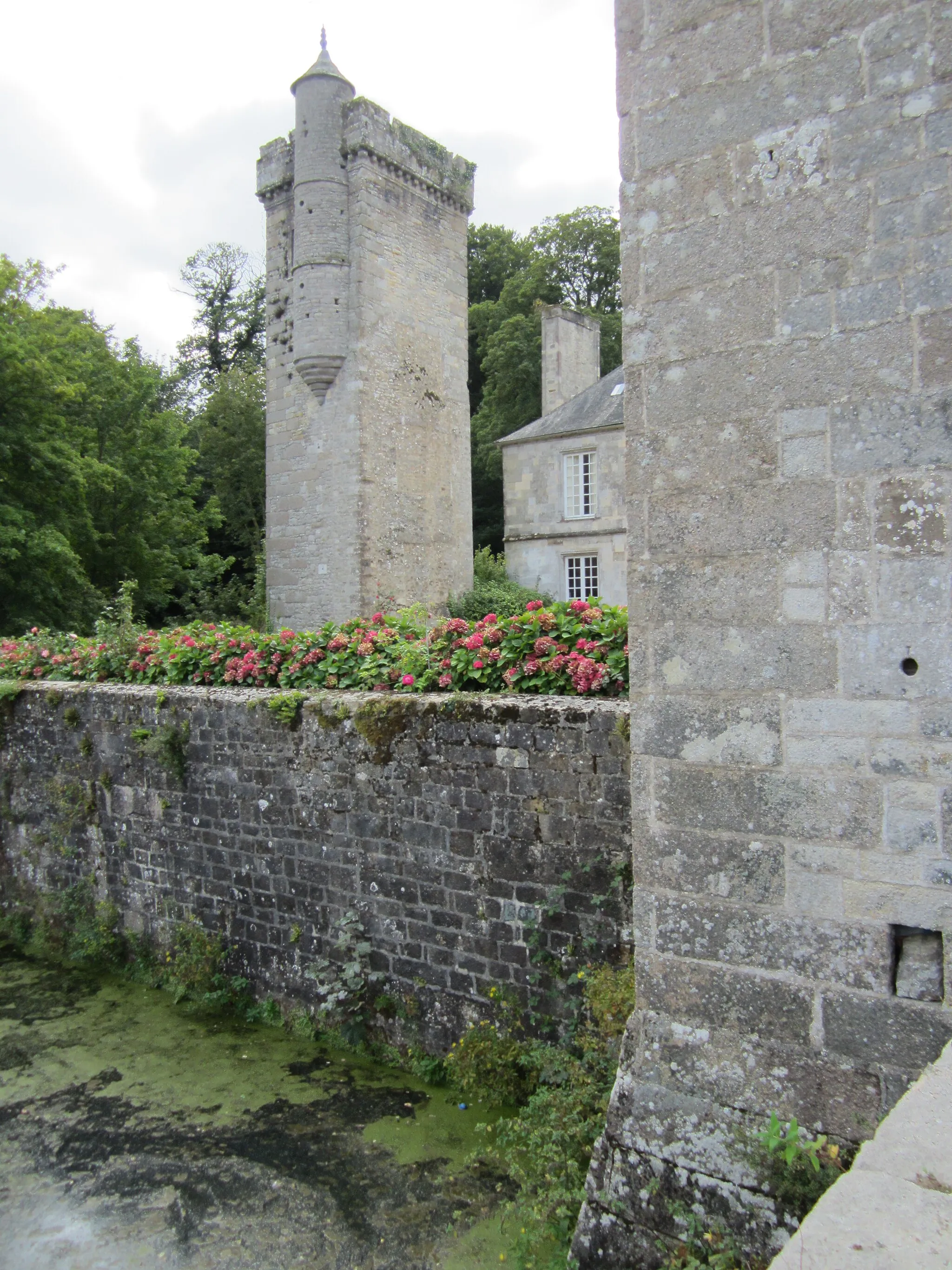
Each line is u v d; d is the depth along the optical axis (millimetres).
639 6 3574
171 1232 4602
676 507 3527
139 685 8336
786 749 3307
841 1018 3215
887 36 3057
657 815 3600
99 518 21688
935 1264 1499
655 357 3564
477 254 36625
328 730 6461
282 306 18172
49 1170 5141
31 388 17328
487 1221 4566
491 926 5625
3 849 9195
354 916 6281
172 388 34438
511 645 6109
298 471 18047
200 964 7207
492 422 30281
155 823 7707
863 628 3156
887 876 3129
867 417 3131
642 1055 3627
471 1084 5422
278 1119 5566
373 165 17312
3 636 17156
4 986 7777
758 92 3309
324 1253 4418
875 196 3100
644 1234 3498
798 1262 1536
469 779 5711
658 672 3586
